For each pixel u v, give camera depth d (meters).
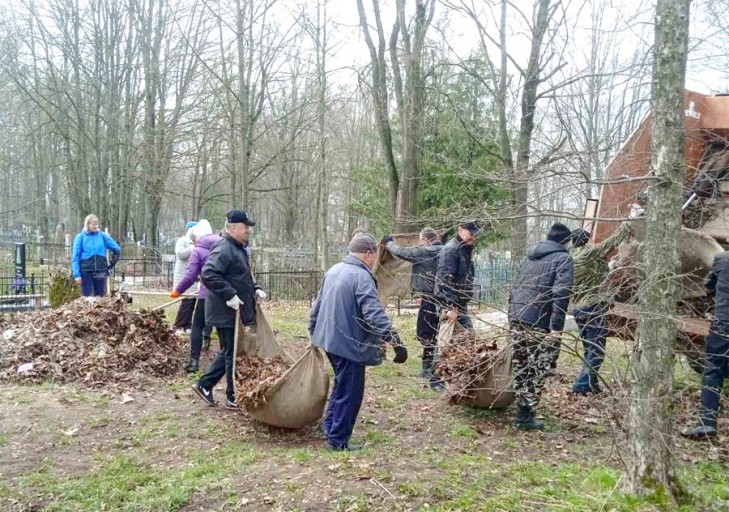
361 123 34.16
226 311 6.36
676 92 3.99
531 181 4.53
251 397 5.65
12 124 38.09
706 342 6.21
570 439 5.89
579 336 4.82
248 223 6.45
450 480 4.59
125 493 4.45
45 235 41.16
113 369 7.46
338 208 41.09
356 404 5.36
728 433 6.18
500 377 6.09
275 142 27.44
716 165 7.28
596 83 10.25
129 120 31.42
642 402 4.10
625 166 6.96
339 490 4.31
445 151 16.73
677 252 4.05
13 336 7.89
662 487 4.07
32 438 5.50
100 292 11.05
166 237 43.41
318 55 20.25
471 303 6.91
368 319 5.16
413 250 7.94
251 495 4.31
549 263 5.64
